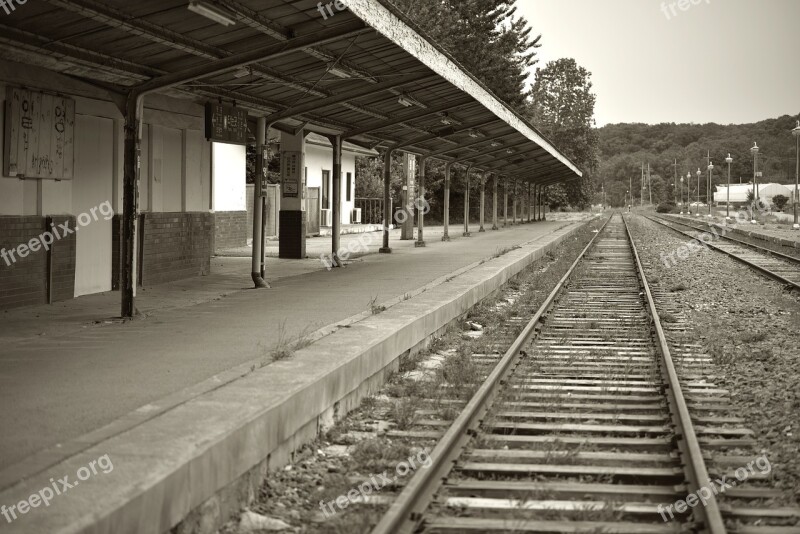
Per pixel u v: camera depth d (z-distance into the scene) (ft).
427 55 48.49
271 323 37.45
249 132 62.23
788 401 28.55
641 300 59.31
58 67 38.75
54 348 30.81
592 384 32.12
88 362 28.09
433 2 177.47
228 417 20.03
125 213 38.34
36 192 41.52
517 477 20.92
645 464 22.07
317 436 24.85
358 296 48.67
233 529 17.98
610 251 113.60
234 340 32.76
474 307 53.72
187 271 58.13
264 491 20.21
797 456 22.59
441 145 100.53
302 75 50.03
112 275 49.29
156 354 29.66
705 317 50.83
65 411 21.25
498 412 27.12
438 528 17.17
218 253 82.28
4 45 33.32
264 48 37.27
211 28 36.73
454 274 63.10
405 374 34.78
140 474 15.88
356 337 32.81
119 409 21.47
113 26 32.81
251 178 135.54
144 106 50.57
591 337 43.52
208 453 17.58
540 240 120.67
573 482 20.43
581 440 24.04
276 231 110.11
